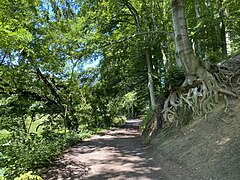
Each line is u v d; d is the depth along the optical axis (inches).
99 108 854.5
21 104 488.7
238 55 362.3
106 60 608.4
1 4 288.8
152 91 589.9
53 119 608.7
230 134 218.1
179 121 324.5
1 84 449.4
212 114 271.7
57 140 409.7
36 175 214.1
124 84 773.3
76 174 235.5
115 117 1026.1
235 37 585.6
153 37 580.4
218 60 454.9
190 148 245.8
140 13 625.6
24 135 432.8
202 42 557.0
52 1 450.9
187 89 335.0
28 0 360.5
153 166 241.0
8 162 247.3
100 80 718.5
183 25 335.9
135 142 427.5
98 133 653.3
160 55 665.6
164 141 327.3
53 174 240.5
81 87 669.3
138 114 1729.8
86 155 327.3
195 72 325.4
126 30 636.7
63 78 589.9
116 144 415.5
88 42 480.1
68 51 483.5
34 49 410.6
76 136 489.7
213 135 236.1
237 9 531.5
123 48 589.0
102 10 536.1
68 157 319.6
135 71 702.5
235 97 270.5
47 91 550.6
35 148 307.7
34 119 582.9
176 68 384.2
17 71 443.5
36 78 528.4
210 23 492.4
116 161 276.4
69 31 483.5
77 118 676.7
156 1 623.8
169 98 375.2
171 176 202.7
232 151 192.4
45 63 472.7
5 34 267.0
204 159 209.2
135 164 255.3
